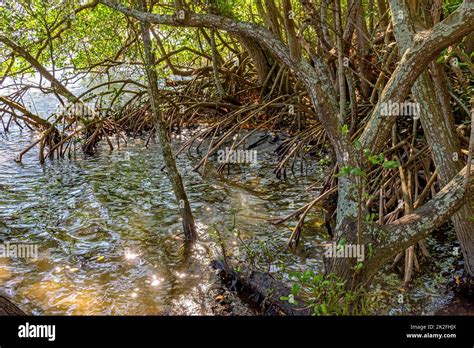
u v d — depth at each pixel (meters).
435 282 4.17
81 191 7.20
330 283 2.95
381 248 3.08
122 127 11.37
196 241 5.21
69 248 5.16
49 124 10.75
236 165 8.34
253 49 10.96
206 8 8.86
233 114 9.13
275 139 9.30
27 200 6.81
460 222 3.90
